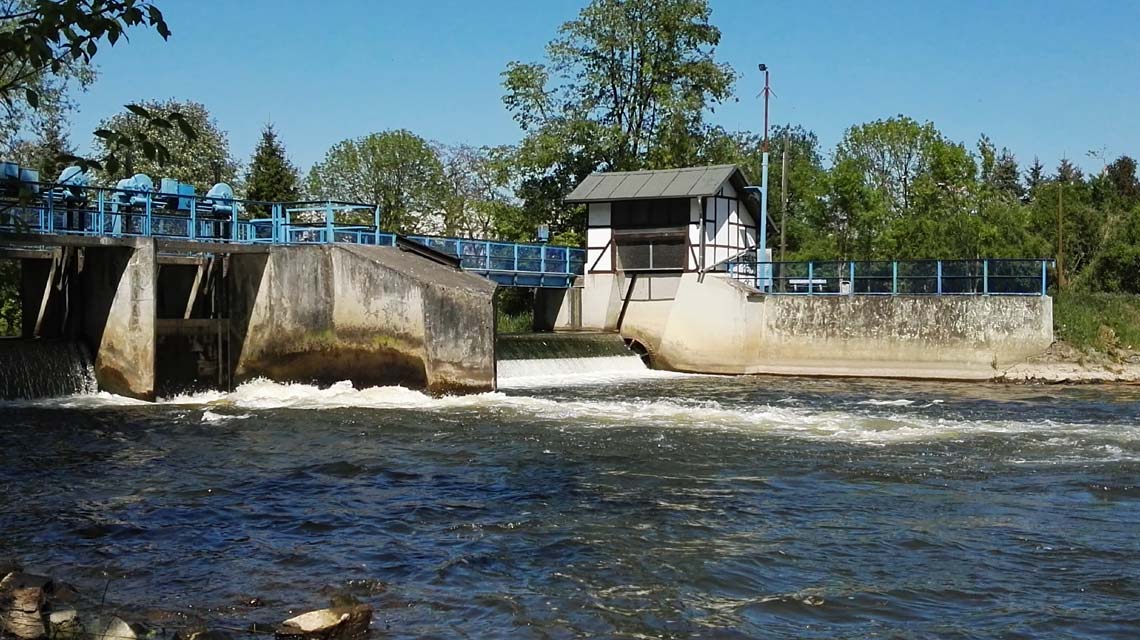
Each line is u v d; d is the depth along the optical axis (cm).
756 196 4672
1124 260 5450
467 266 3922
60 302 3017
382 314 2855
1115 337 3700
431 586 1112
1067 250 5762
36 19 699
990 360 3678
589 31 5491
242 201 3064
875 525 1388
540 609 1035
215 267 3033
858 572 1170
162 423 2347
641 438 2125
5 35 681
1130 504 1517
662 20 5416
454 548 1270
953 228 5803
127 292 2745
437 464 1844
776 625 995
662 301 4275
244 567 1188
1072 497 1565
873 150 8469
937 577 1152
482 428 2266
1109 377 3556
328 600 1059
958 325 3722
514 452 1966
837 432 2203
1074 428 2269
